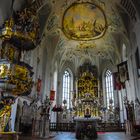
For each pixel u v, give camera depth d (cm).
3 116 774
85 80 2841
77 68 3003
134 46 1769
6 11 1018
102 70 2978
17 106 1223
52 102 2247
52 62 2302
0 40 914
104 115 2502
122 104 2322
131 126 1577
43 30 1830
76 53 2817
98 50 2714
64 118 2492
